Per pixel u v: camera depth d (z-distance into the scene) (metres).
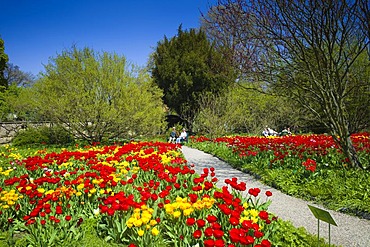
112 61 16.64
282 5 8.41
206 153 17.11
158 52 30.84
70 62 16.33
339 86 8.77
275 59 9.89
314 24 8.35
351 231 5.11
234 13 9.19
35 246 3.95
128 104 16.56
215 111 22.88
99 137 17.45
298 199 7.06
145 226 3.85
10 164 9.84
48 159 8.23
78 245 3.98
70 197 5.10
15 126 22.86
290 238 4.20
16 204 4.91
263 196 7.34
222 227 4.07
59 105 15.33
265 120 25.20
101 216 4.58
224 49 10.33
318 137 14.84
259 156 11.10
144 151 9.70
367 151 11.00
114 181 5.26
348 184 6.99
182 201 4.18
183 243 3.78
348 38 9.16
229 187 8.31
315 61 9.41
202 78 27.58
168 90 29.06
